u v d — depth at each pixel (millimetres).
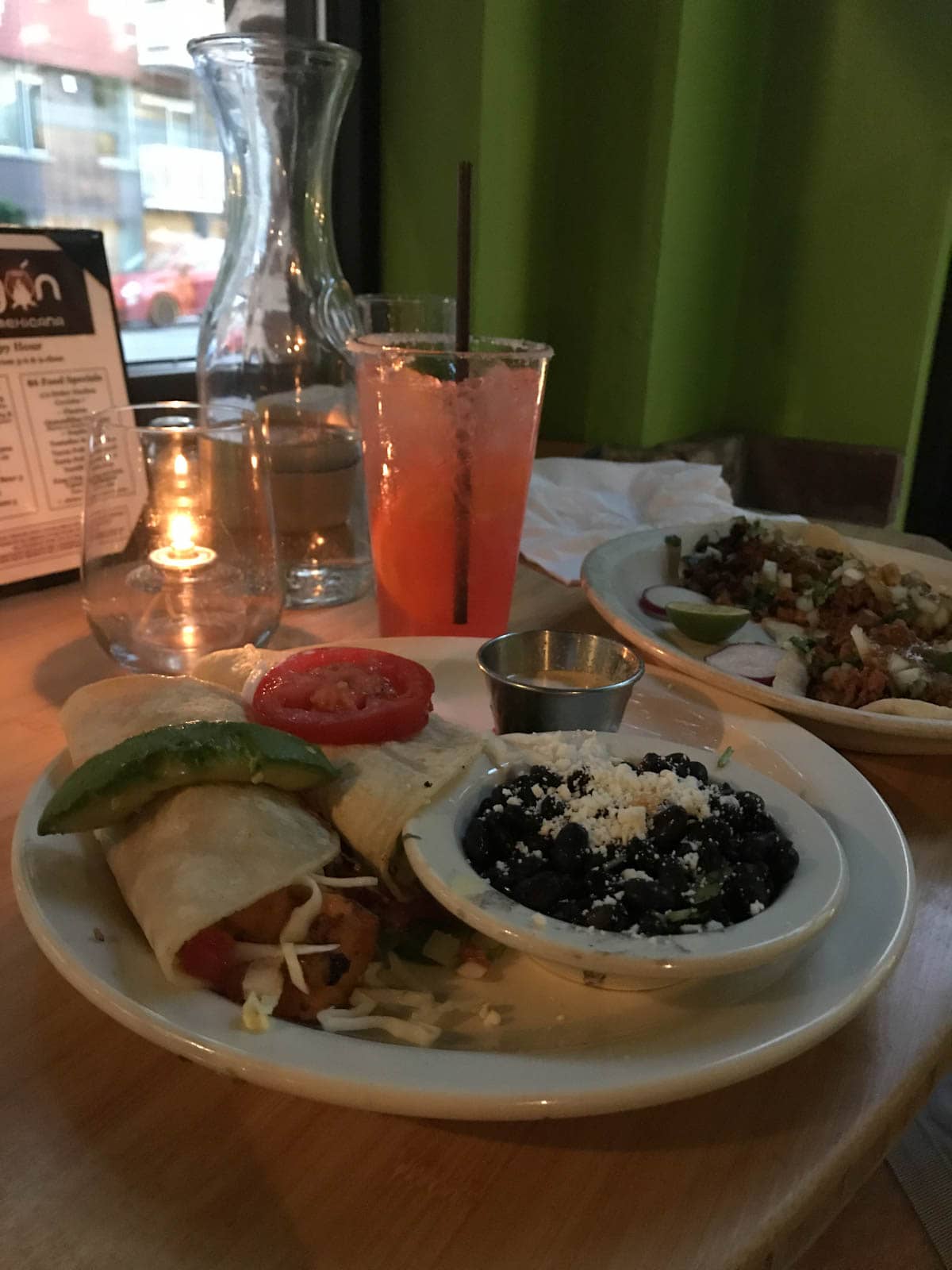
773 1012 546
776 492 2912
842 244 2689
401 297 1853
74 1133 505
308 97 1212
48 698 991
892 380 2725
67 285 1255
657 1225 469
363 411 1073
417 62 2076
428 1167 498
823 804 801
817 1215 497
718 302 2801
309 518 1274
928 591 1382
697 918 580
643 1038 546
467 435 1027
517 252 2371
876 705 1042
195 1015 514
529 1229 466
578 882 620
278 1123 520
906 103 2498
